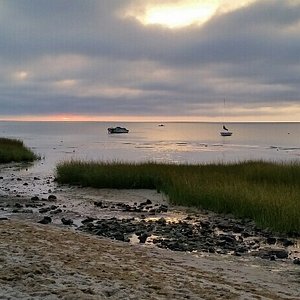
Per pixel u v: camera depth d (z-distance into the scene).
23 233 10.83
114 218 16.25
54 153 59.06
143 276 7.45
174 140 117.56
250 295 6.89
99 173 25.11
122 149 71.81
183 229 14.37
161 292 6.46
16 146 49.03
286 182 21.09
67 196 21.94
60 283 6.41
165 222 15.58
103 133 189.12
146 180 24.33
